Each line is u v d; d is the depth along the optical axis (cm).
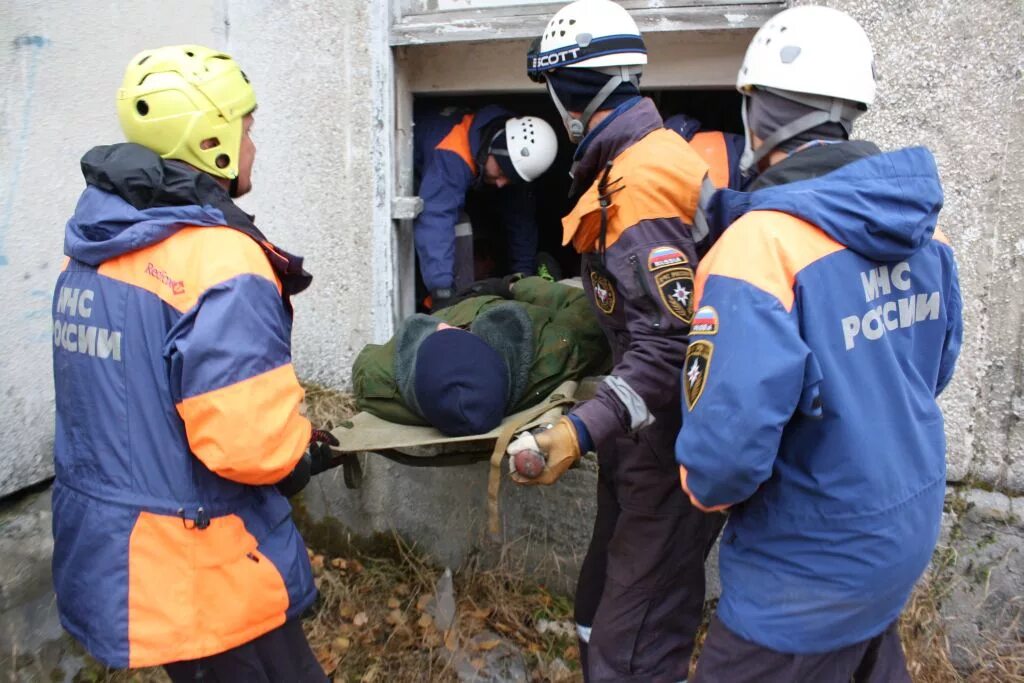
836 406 135
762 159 152
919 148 141
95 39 255
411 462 233
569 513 275
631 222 175
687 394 138
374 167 282
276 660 172
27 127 240
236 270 154
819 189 136
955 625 243
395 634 270
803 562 143
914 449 144
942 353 165
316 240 295
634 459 193
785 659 146
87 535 162
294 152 291
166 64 164
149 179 157
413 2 275
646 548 196
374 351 244
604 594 205
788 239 134
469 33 267
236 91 169
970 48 219
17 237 241
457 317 249
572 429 176
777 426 129
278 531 171
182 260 155
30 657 241
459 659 261
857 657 153
